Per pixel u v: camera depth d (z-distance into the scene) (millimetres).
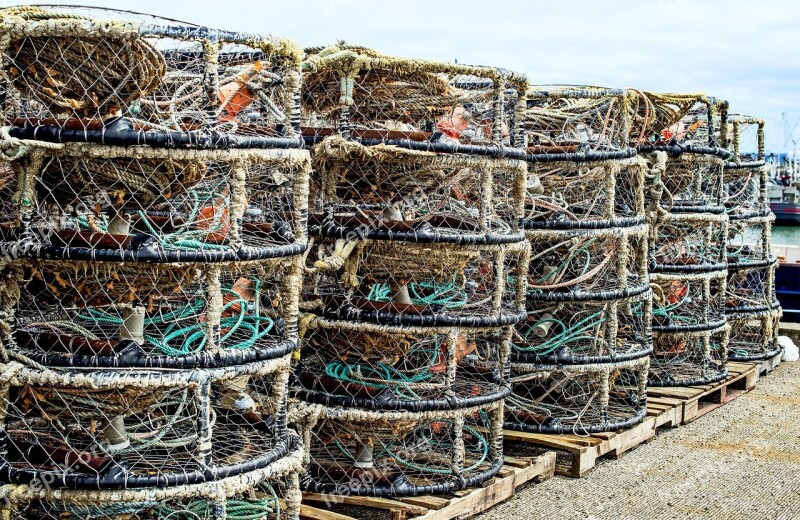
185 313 3750
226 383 3906
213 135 3221
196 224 3777
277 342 3688
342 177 4395
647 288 5930
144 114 3764
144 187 3375
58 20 3057
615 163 5453
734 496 5012
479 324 4445
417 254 4375
